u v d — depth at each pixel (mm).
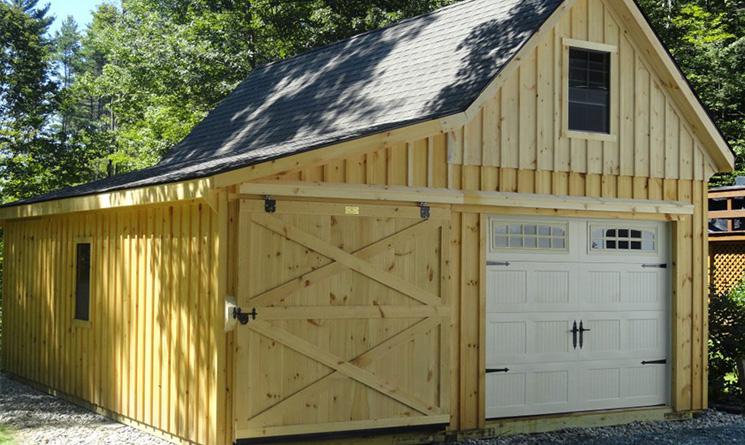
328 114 12773
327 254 9492
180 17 33969
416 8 25984
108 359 11484
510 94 10922
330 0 27578
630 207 11688
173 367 9930
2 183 30516
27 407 12188
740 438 10789
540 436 10773
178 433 9750
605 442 10477
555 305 11266
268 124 14203
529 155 11023
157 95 31766
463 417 10398
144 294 10680
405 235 9969
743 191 18594
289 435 9203
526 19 11383
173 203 9922
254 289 9094
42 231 13812
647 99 12078
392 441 9938
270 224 9203
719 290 18078
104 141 35594
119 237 11367
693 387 12211
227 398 9047
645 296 12062
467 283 10492
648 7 27344
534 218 11172
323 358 9414
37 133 32688
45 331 13523
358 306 9633
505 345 10875
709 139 12406
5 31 33531
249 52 27766
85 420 11273
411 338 9930
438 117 9992
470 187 10547
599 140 11617
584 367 11453
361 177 9766
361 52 14484
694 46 28719
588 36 11617
